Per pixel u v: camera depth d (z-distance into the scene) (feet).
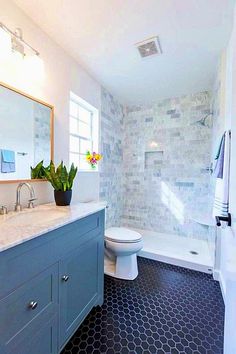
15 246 2.40
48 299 3.00
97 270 4.48
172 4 4.02
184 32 4.81
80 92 6.39
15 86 4.07
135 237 5.93
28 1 3.96
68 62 5.75
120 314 4.44
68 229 3.42
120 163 10.05
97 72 6.79
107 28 4.69
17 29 3.86
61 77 5.46
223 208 4.58
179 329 4.04
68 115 5.78
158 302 4.88
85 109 7.38
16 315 2.45
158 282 5.78
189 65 6.35
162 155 9.52
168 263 6.96
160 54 5.74
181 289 5.44
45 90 4.90
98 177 7.82
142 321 4.24
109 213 8.94
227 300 2.69
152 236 9.39
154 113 9.59
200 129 8.61
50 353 3.07
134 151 10.11
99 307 4.65
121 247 5.66
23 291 2.54
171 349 3.59
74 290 3.65
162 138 9.43
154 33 4.86
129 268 5.95
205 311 4.58
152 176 9.75
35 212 4.09
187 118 8.84
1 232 2.64
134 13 4.25
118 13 4.25
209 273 6.30
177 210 9.16
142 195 9.99
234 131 2.54
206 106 8.42
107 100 8.38
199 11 4.17
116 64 6.28
